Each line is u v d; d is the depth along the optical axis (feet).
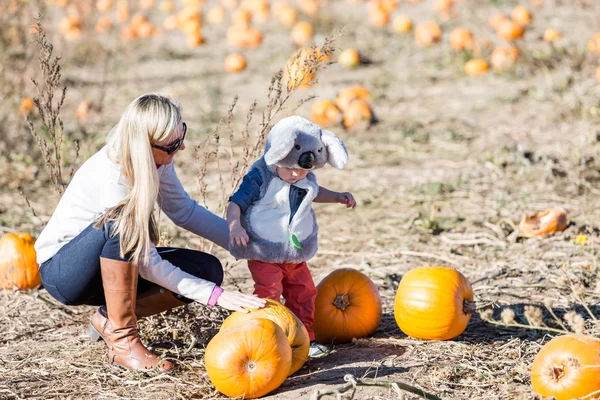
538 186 27.25
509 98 38.40
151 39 59.41
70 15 54.13
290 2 71.46
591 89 37.35
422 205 26.40
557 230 23.03
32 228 24.67
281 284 15.62
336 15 62.08
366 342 16.38
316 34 56.34
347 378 12.66
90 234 14.60
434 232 24.03
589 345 12.94
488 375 14.61
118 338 15.17
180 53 54.19
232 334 13.64
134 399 14.17
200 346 16.34
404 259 22.04
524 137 32.76
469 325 17.28
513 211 25.02
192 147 33.30
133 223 14.16
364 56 49.29
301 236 15.08
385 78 44.68
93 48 50.39
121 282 14.65
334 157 14.90
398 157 31.89
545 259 21.29
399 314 16.25
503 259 21.59
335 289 16.60
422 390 13.03
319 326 16.46
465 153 31.63
